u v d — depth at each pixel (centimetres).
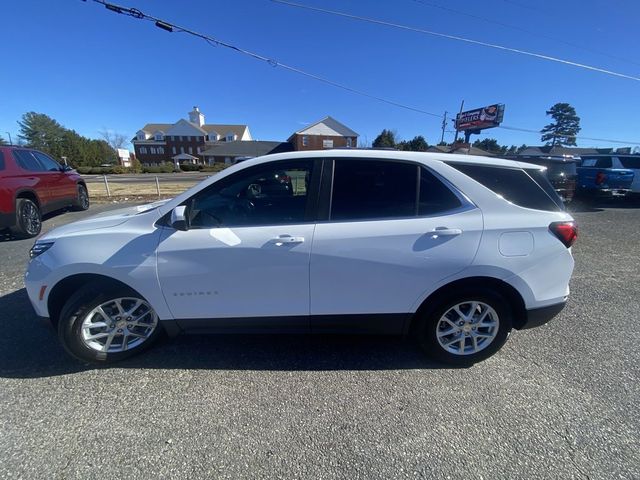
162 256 221
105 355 242
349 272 222
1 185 556
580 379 234
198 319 234
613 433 188
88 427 190
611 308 343
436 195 227
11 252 520
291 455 173
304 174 233
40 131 6506
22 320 304
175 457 172
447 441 183
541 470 166
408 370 243
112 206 1016
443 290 232
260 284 225
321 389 222
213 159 6159
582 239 623
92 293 229
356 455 174
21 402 208
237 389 222
